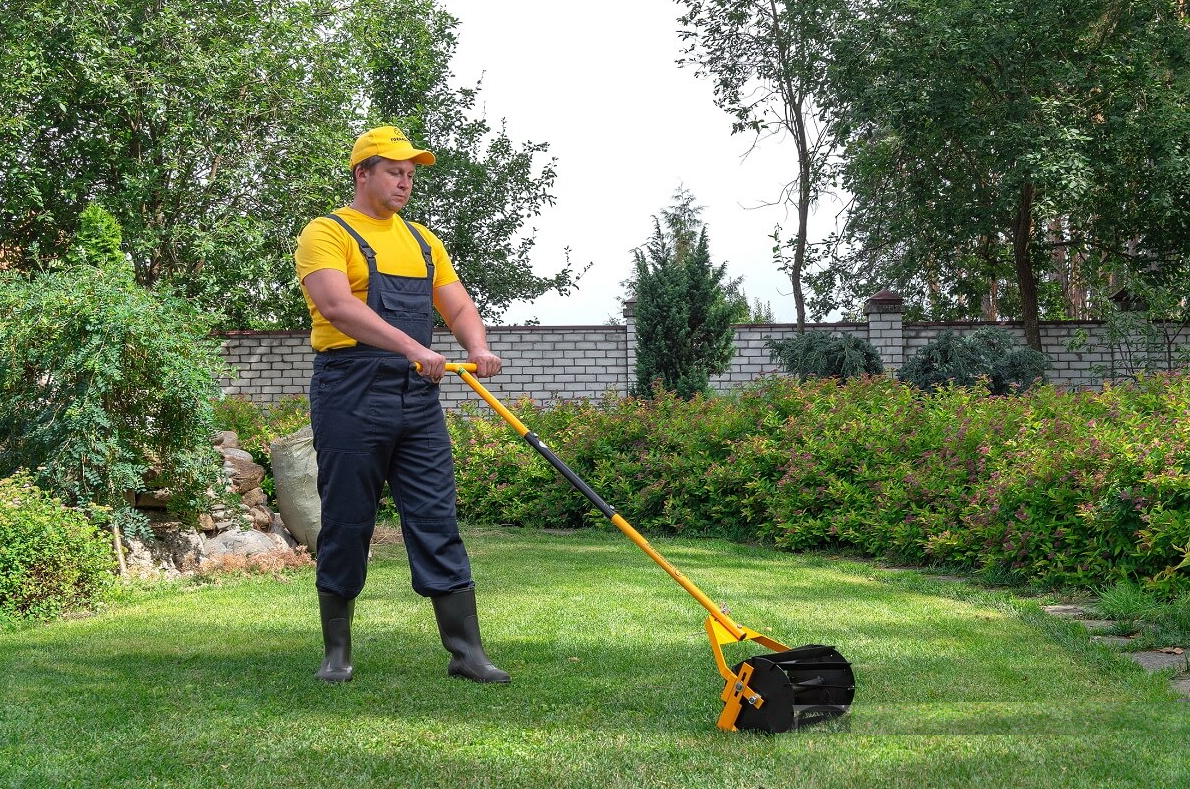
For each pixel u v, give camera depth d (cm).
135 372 664
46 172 1582
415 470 393
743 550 828
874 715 324
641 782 257
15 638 465
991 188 1762
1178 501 569
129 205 1517
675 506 950
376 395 385
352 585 388
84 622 508
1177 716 314
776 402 984
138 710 329
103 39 1504
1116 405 799
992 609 542
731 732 305
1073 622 489
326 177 1659
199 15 1602
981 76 1680
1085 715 318
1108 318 1631
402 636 464
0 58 1458
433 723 315
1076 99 1641
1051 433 728
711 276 1488
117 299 642
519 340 1666
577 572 680
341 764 274
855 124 1759
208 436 696
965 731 303
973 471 751
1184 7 1742
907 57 1658
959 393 920
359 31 1825
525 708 335
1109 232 1797
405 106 2619
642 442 1018
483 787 255
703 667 395
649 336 1478
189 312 742
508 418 391
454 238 2619
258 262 1573
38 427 626
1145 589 554
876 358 1507
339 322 374
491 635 463
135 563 661
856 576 679
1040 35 1609
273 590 608
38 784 255
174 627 488
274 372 1658
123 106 1562
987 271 2133
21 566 511
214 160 1648
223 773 267
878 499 773
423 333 397
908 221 1889
